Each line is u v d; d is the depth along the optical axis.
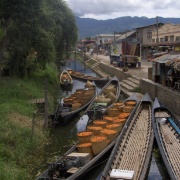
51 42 23.91
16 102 17.98
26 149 12.43
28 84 23.00
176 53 22.86
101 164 11.70
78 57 79.38
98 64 52.97
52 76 30.56
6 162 10.73
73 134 16.34
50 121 16.61
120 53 41.19
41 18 22.45
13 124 13.56
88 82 29.17
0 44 22.20
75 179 9.52
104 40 92.56
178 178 9.61
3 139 12.05
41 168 11.48
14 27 21.70
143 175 9.69
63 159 10.51
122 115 16.59
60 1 30.22
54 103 22.22
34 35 22.28
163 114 16.84
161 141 12.66
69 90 29.92
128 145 12.72
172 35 40.59
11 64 24.56
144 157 11.34
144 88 25.73
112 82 29.06
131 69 37.28
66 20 30.72
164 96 20.83
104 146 12.07
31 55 25.48
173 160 11.04
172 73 20.48
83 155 11.01
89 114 17.50
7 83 21.50
